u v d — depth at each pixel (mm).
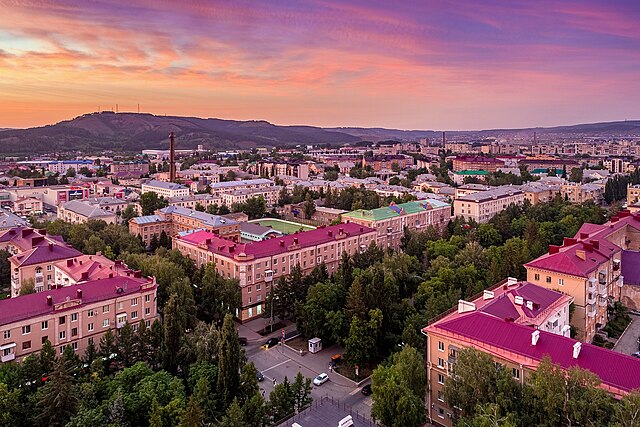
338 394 109188
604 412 63625
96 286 122375
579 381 66562
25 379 94438
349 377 117125
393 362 97750
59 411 85875
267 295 160750
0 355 104188
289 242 177375
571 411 64875
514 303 101625
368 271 144250
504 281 146750
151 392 89500
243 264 155875
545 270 128375
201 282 150875
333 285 136000
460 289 135500
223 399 92500
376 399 86438
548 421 66750
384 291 125312
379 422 88438
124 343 108062
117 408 85438
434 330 93812
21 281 151875
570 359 79688
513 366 82562
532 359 81438
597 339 125625
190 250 182625
